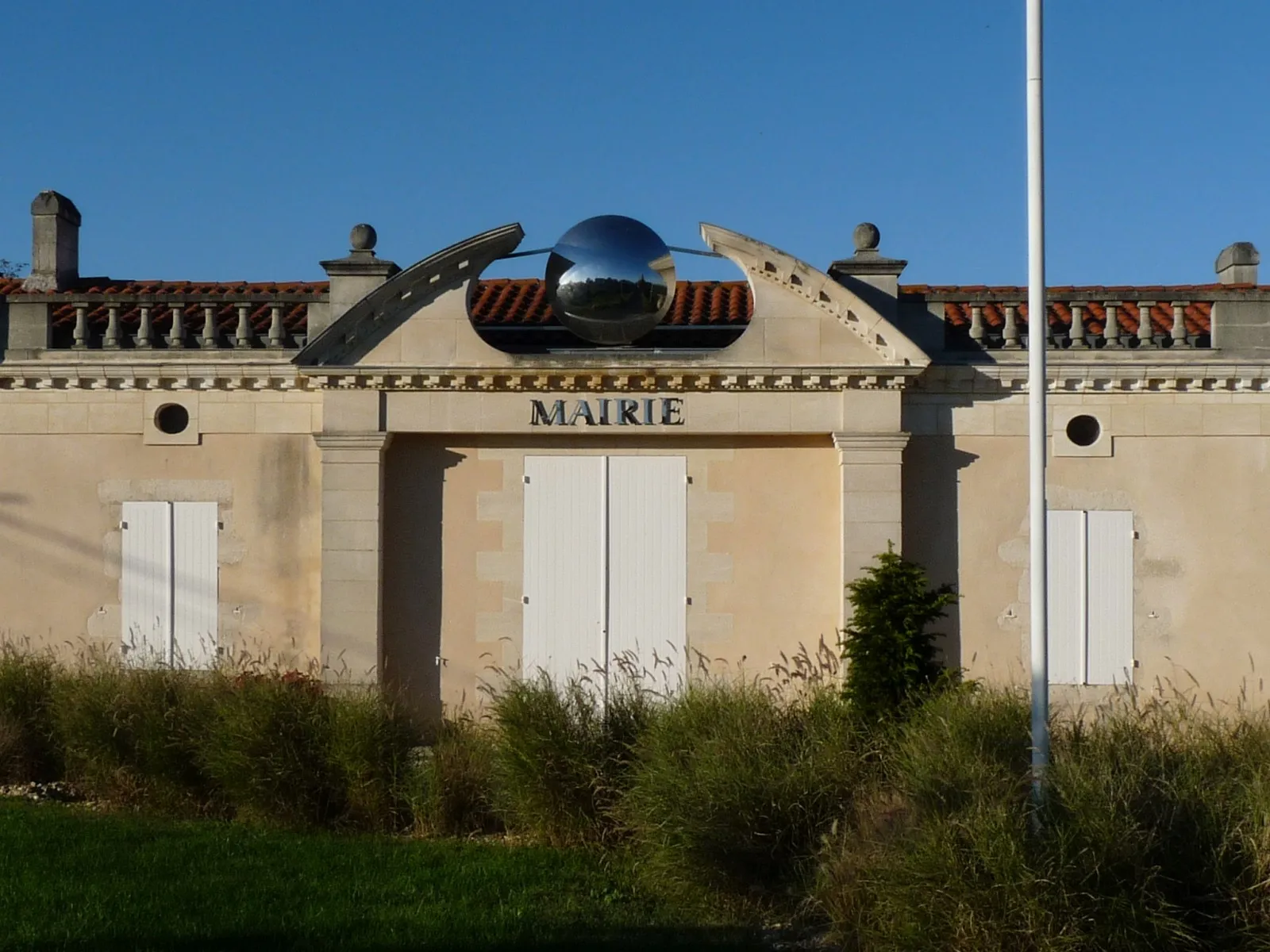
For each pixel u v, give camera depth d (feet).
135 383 51.19
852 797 30.48
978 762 28.55
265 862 33.65
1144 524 49.11
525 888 31.83
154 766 38.47
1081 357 48.57
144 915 29.53
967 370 48.91
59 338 52.24
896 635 41.73
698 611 49.60
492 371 48.39
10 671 43.16
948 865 25.49
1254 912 25.34
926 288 55.52
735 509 49.67
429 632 50.19
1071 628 48.98
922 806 27.63
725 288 59.26
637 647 49.73
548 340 52.01
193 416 51.26
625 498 50.01
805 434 48.98
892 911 26.02
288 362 50.21
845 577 47.88
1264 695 48.57
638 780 33.24
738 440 49.73
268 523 50.96
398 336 49.03
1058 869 25.02
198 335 51.88
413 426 49.34
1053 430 49.32
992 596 49.01
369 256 50.39
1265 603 48.80
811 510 49.44
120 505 51.42
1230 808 26.63
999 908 24.98
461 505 50.34
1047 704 29.48
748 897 30.66
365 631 49.01
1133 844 25.27
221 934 28.40
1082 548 49.01
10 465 51.72
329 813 38.06
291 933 28.55
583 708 36.73
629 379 48.52
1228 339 48.62
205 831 36.81
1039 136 30.91
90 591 51.39
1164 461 49.16
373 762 37.27
